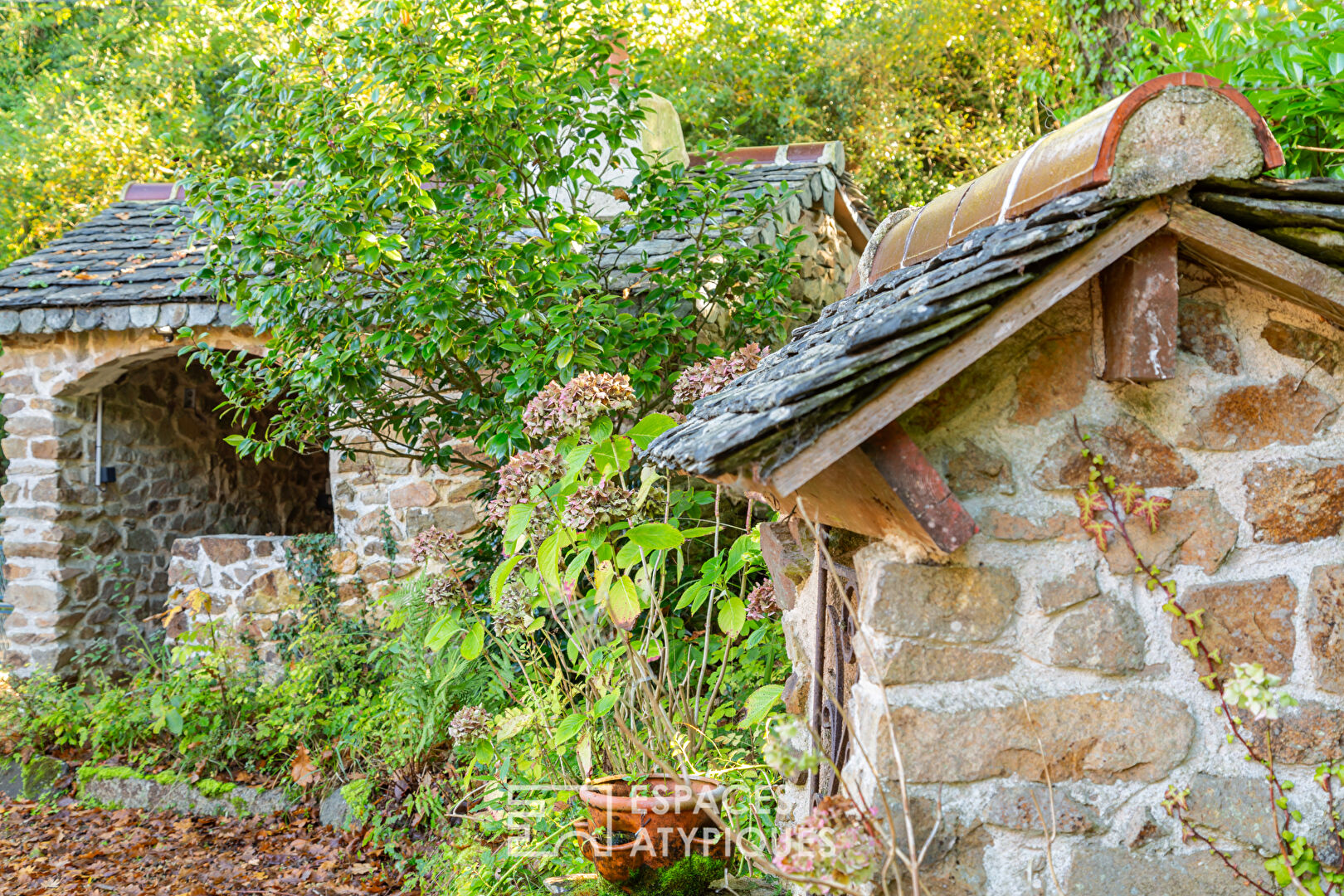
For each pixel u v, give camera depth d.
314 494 10.45
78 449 7.05
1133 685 1.91
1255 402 1.95
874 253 3.12
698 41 13.43
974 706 1.87
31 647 6.86
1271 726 1.90
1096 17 6.47
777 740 1.84
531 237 4.74
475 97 4.32
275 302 4.57
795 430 1.64
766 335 5.56
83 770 5.45
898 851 1.76
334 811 4.82
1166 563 1.92
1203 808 1.88
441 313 4.26
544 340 4.52
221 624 5.92
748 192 6.04
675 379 4.64
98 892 4.25
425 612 4.86
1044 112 12.03
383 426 5.14
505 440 4.33
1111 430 1.93
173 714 5.30
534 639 4.57
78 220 12.16
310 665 5.50
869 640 1.95
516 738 4.02
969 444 1.92
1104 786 1.89
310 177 4.53
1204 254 1.85
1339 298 1.73
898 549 1.95
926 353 1.64
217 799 5.13
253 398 5.21
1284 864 1.86
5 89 14.30
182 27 13.46
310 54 4.58
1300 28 3.12
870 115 12.59
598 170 6.10
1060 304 1.92
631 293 5.18
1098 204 1.69
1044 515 1.92
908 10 12.53
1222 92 1.68
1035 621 1.90
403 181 4.24
